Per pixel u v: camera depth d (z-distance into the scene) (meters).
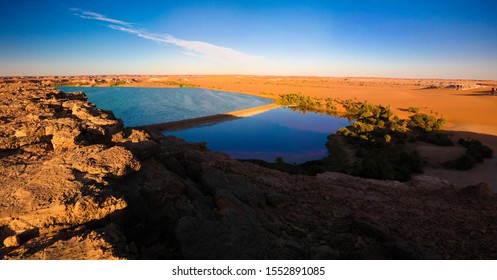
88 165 7.14
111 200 6.15
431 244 8.38
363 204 11.17
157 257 6.34
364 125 51.88
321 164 38.12
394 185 13.98
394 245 7.33
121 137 10.79
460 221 10.02
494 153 40.09
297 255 6.85
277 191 11.77
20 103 15.42
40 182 6.42
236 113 81.62
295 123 69.56
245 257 6.21
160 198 7.79
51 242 5.17
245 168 14.09
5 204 5.69
